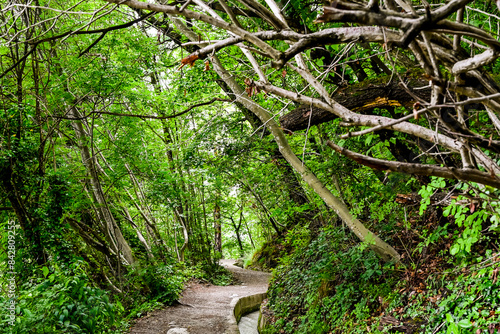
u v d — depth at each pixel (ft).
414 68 10.38
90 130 27.94
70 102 25.17
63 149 28.99
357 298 17.38
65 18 22.21
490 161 3.69
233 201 54.19
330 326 17.92
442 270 13.84
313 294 21.16
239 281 48.03
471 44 3.83
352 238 20.27
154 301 29.25
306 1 10.89
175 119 37.17
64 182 21.71
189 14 4.36
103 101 24.85
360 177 19.40
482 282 11.33
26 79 24.32
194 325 23.88
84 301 13.91
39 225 19.98
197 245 51.88
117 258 29.45
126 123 27.20
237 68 16.02
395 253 15.99
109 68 23.08
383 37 3.20
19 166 19.83
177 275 39.86
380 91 10.75
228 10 4.49
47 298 13.06
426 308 13.15
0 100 20.42
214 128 25.67
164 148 38.27
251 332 26.53
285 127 13.66
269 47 3.85
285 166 24.59
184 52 26.55
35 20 18.85
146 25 16.24
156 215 41.88
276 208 27.63
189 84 24.32
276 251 54.49
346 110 5.37
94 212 31.94
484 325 10.21
